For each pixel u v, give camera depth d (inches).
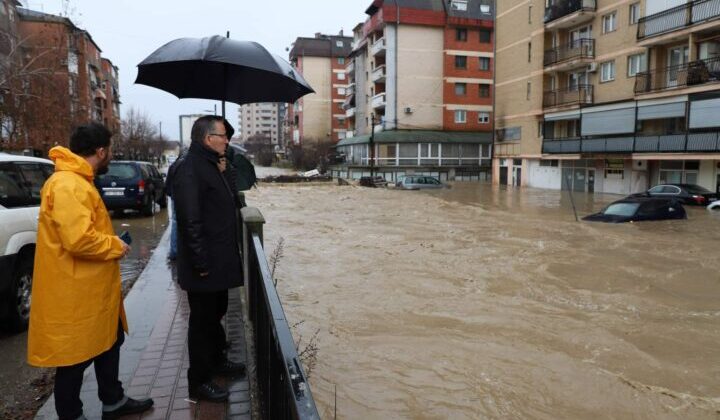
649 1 1053.2
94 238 109.5
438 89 1973.4
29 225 218.8
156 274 288.5
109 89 2859.3
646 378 218.4
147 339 188.7
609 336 263.3
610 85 1188.5
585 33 1278.3
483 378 217.0
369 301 323.3
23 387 165.2
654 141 1031.6
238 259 136.6
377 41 2025.1
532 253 476.4
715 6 906.1
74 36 949.2
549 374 220.8
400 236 586.2
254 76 198.8
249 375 154.0
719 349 248.5
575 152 1262.3
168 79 196.4
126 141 2342.5
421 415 188.5
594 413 190.9
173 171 132.3
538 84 1406.3
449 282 369.4
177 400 140.3
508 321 286.5
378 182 1625.2
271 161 3649.1
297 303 318.7
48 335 110.8
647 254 469.7
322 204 1033.5
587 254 470.0
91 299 113.4
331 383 211.3
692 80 951.6
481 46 1982.0
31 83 818.8
